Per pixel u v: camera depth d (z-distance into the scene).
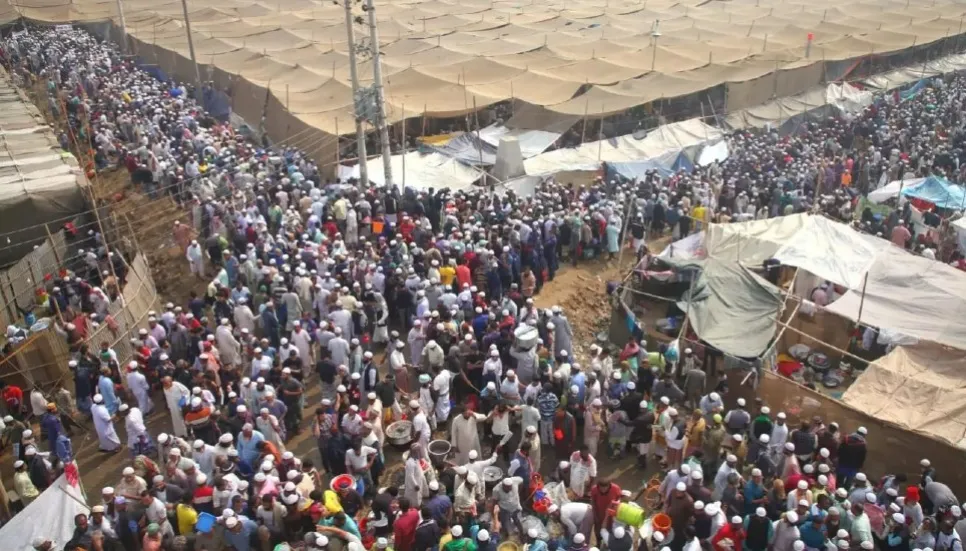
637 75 45.22
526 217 26.52
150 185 31.94
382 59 49.34
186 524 13.52
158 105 39.69
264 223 25.03
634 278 23.61
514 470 15.02
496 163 33.59
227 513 12.87
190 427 16.45
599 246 27.91
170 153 33.00
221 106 45.97
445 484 14.72
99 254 25.41
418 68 46.12
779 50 51.50
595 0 78.69
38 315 23.06
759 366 18.59
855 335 21.72
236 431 16.20
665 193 30.38
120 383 19.36
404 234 25.77
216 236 25.59
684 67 47.19
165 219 29.34
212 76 47.72
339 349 18.73
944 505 14.73
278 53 51.78
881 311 20.88
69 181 26.97
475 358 18.97
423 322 20.34
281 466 14.77
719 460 16.73
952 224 27.33
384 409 17.70
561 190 30.64
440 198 28.34
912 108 45.47
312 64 48.41
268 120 41.12
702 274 21.91
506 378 17.72
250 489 14.44
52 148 30.70
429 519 13.39
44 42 58.12
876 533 14.25
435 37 56.88
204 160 31.64
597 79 44.88
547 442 18.06
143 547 12.95
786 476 15.20
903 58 56.12
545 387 17.61
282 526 13.49
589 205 29.91
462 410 19.16
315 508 13.29
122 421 18.89
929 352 19.09
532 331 19.19
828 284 23.36
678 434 16.77
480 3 75.62
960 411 16.56
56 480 14.45
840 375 20.84
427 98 40.38
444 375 18.22
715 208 31.05
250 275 22.56
